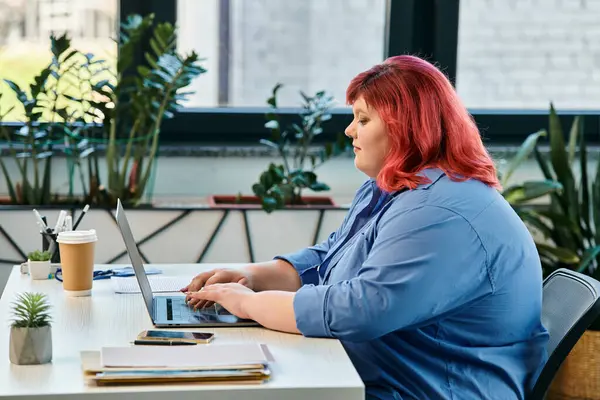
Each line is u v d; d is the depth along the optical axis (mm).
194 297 1979
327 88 3826
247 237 3381
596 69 3961
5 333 1769
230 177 3691
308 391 1485
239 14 3725
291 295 1825
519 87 3930
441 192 1812
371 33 3820
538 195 3371
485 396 1784
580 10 3908
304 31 3775
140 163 3381
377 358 1817
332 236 2391
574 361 3223
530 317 1879
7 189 3473
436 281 1722
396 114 1885
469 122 1933
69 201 3365
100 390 1444
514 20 3879
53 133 3307
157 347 1589
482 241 1779
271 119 3453
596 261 3410
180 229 3342
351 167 3758
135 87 3570
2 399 1414
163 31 3352
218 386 1478
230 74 3758
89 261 2092
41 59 3557
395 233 1768
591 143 3938
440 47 3814
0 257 3244
